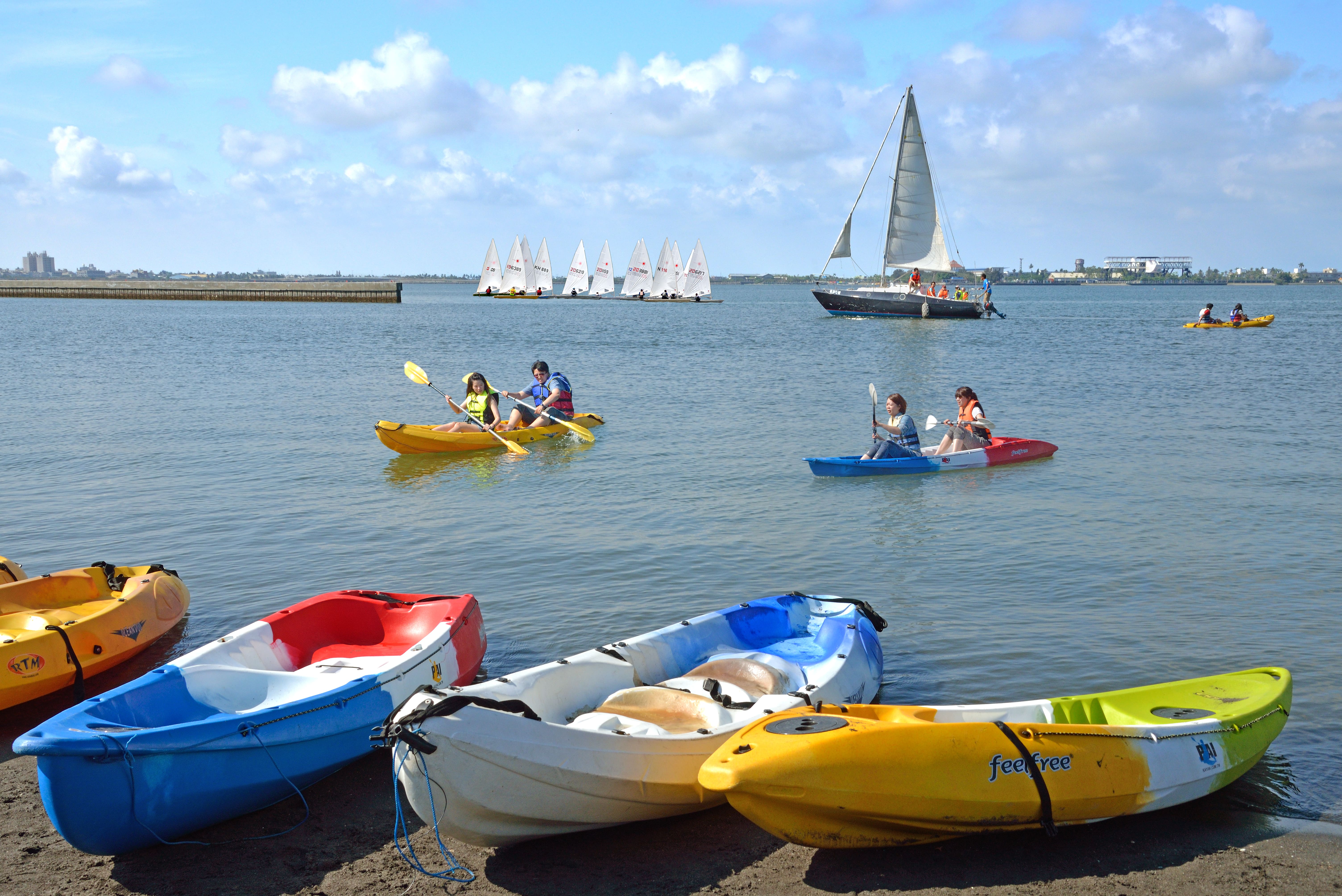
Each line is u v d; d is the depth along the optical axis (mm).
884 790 4609
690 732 5355
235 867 4879
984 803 4758
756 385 27000
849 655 6453
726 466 15367
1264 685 6207
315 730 5473
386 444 15586
